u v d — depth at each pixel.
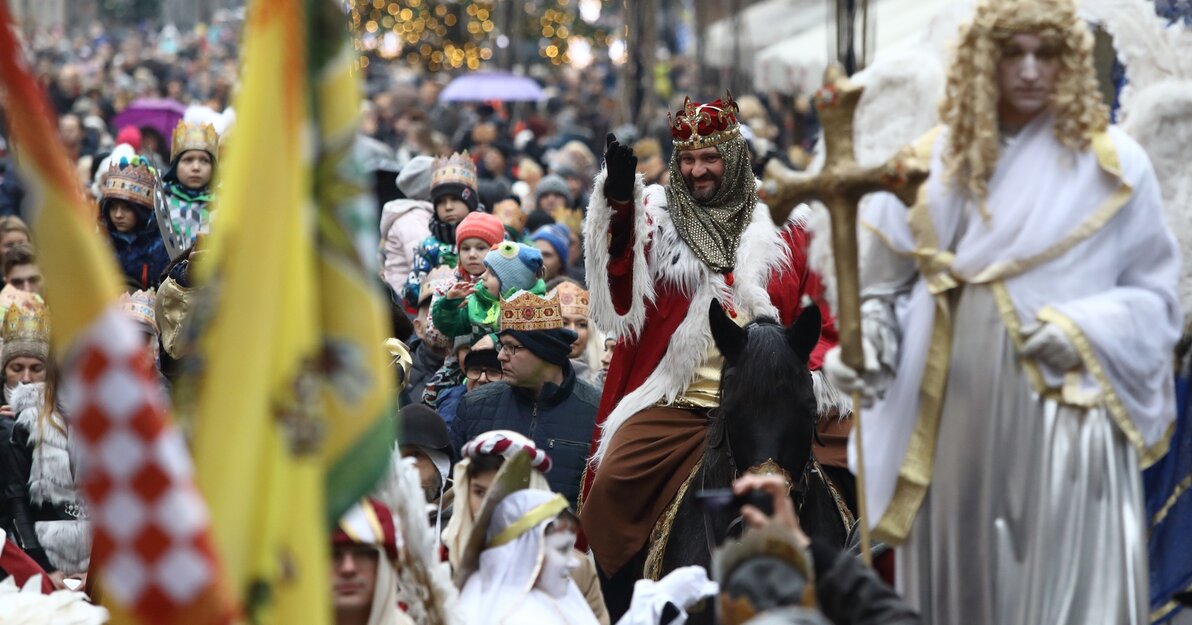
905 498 12.51
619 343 18.61
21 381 21.41
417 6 88.31
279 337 7.51
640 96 56.78
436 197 27.86
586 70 95.31
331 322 8.00
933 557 12.48
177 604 6.70
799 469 15.21
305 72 7.87
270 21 7.49
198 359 7.48
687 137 18.41
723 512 15.27
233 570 7.39
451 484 18.98
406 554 12.09
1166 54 14.52
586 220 18.22
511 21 73.38
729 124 18.45
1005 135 12.30
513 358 20.84
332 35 8.02
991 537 12.30
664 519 16.72
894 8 48.56
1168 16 14.53
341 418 7.96
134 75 101.00
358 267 8.02
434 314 23.23
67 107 76.00
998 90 12.10
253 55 7.48
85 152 54.25
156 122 49.69
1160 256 12.41
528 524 13.12
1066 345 12.00
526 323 20.75
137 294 20.55
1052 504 12.14
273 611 7.56
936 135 12.51
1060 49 12.00
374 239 8.26
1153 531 14.95
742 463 15.11
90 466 6.66
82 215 6.59
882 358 12.48
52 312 6.68
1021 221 12.12
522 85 65.31
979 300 12.24
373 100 80.88
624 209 17.95
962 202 12.28
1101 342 12.02
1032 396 12.16
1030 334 12.12
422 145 51.19
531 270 23.34
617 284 18.17
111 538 6.67
